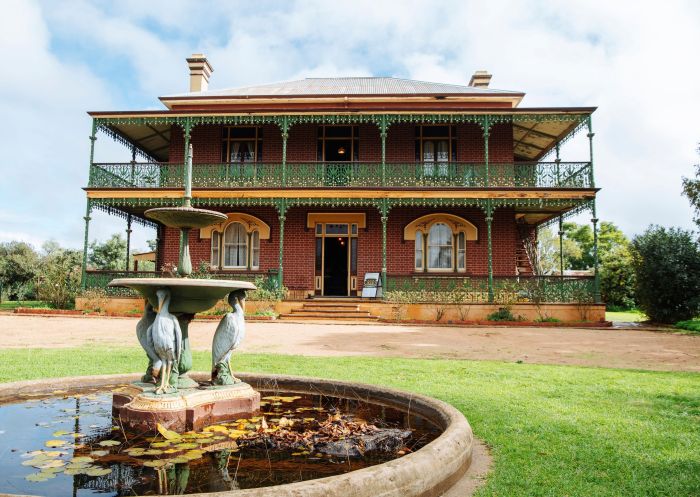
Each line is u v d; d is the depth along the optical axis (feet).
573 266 154.92
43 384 18.01
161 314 14.62
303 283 67.26
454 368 27.20
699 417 17.07
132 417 13.89
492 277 61.21
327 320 57.67
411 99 70.69
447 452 10.66
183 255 18.86
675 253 63.21
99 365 26.58
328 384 18.71
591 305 58.65
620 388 22.08
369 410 16.46
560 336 46.96
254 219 68.08
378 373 25.16
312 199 63.72
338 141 70.95
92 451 12.03
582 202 62.34
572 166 63.26
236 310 16.55
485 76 83.66
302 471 10.79
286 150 70.08
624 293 104.27
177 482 10.13
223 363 16.21
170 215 17.48
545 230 150.00
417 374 25.12
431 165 67.21
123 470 10.82
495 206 62.59
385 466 9.31
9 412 15.48
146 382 15.89
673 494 10.68
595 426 15.88
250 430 13.88
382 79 91.25
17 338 40.45
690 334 49.75
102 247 124.16
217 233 68.39
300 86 82.48
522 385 22.62
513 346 39.60
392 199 63.36
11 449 12.16
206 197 64.18
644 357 34.17
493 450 13.39
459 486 10.85
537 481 11.20
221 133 71.15
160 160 86.33
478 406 18.29
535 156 83.51
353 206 68.13
